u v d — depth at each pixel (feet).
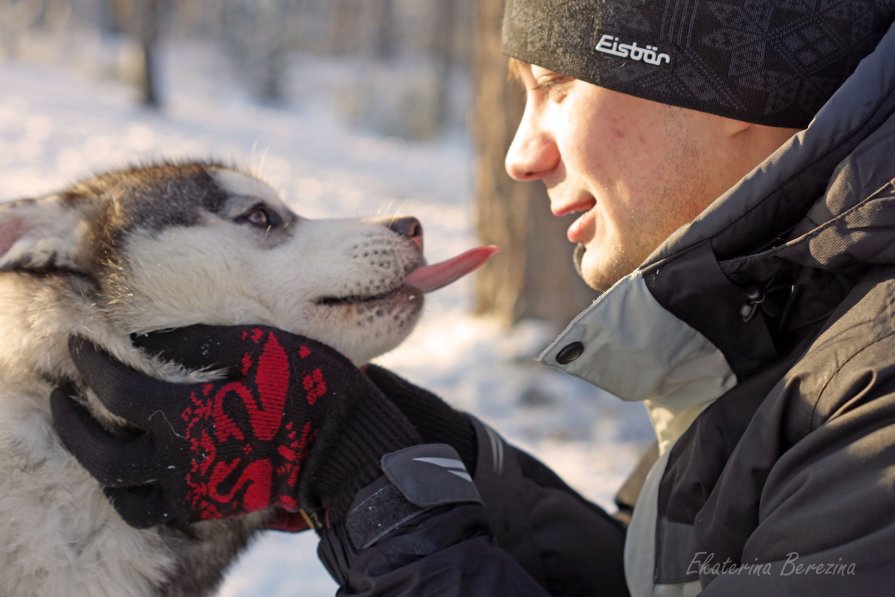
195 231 7.44
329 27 143.13
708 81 5.64
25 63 81.46
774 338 5.64
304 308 7.54
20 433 6.22
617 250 6.38
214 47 112.06
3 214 6.81
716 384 5.92
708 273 5.42
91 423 6.13
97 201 7.52
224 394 5.88
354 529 5.74
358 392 6.12
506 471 7.16
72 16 118.73
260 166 9.86
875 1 5.61
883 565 3.95
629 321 5.74
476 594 5.22
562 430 19.63
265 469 6.02
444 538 5.54
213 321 7.32
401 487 5.68
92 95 68.33
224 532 6.91
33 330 6.52
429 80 98.07
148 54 68.08
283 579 11.80
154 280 7.12
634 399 6.22
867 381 4.36
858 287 4.83
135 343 6.68
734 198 5.33
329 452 6.03
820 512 4.21
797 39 5.51
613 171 6.15
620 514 7.86
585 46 5.95
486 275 25.45
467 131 92.84
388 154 70.33
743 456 5.02
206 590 6.95
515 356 22.41
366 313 7.54
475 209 25.27
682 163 5.96
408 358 23.24
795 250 5.03
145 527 6.06
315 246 7.70
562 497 7.29
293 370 6.02
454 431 7.18
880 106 5.06
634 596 6.16
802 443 4.49
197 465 5.85
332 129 78.64
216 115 72.02
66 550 6.13
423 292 7.77
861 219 4.67
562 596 6.90
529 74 6.79
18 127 50.01
